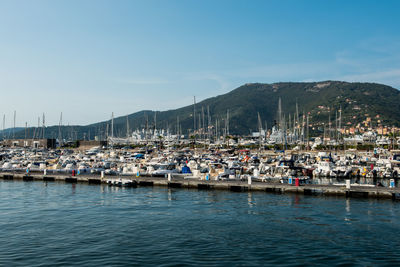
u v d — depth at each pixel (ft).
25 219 122.62
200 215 127.95
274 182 203.41
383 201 153.48
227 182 194.39
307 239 97.45
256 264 78.38
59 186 212.64
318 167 264.72
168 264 78.13
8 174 256.32
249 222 116.88
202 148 552.82
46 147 591.78
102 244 93.20
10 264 78.59
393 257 83.25
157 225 113.39
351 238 98.27
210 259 81.51
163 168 247.29
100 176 231.50
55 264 78.43
